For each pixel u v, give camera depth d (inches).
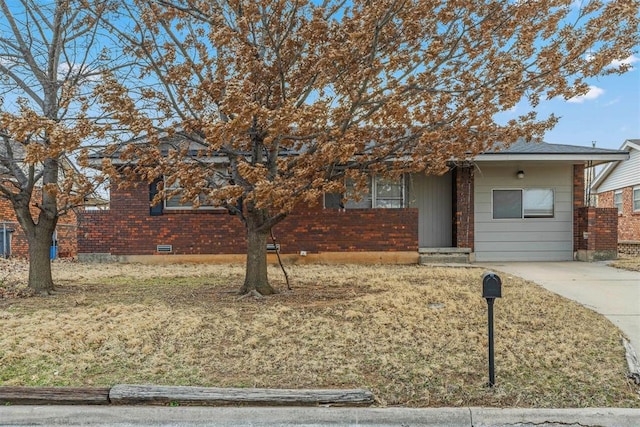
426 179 522.0
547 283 340.2
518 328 212.7
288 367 167.9
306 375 161.6
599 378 160.4
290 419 138.6
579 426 135.6
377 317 226.1
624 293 301.3
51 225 307.4
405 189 497.0
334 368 166.9
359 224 480.4
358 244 479.8
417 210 482.6
